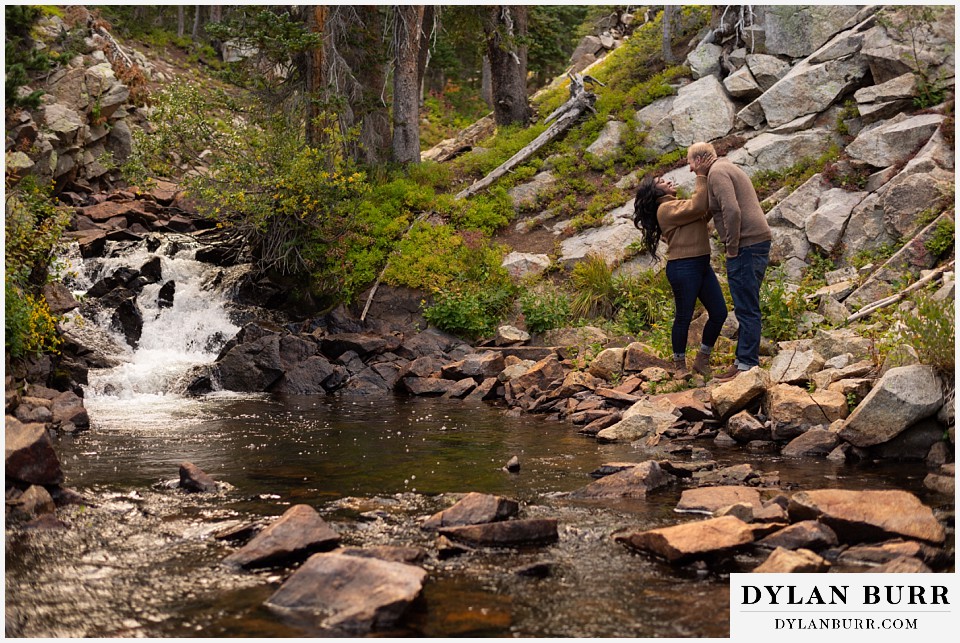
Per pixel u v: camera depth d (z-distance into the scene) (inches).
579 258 611.8
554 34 969.5
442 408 409.7
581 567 162.1
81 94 829.2
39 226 425.4
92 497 216.2
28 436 202.4
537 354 510.0
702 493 210.2
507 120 901.8
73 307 452.8
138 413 379.6
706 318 438.6
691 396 333.7
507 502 194.9
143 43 1294.3
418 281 604.7
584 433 329.4
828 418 286.8
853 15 655.1
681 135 689.0
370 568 145.4
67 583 152.6
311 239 602.9
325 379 480.7
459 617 136.8
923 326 273.7
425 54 866.1
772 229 558.3
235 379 475.5
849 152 563.2
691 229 367.6
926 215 486.9
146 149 597.9
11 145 693.3
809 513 178.9
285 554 164.7
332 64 637.9
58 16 922.7
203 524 191.5
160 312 553.9
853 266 502.6
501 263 629.9
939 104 571.2
